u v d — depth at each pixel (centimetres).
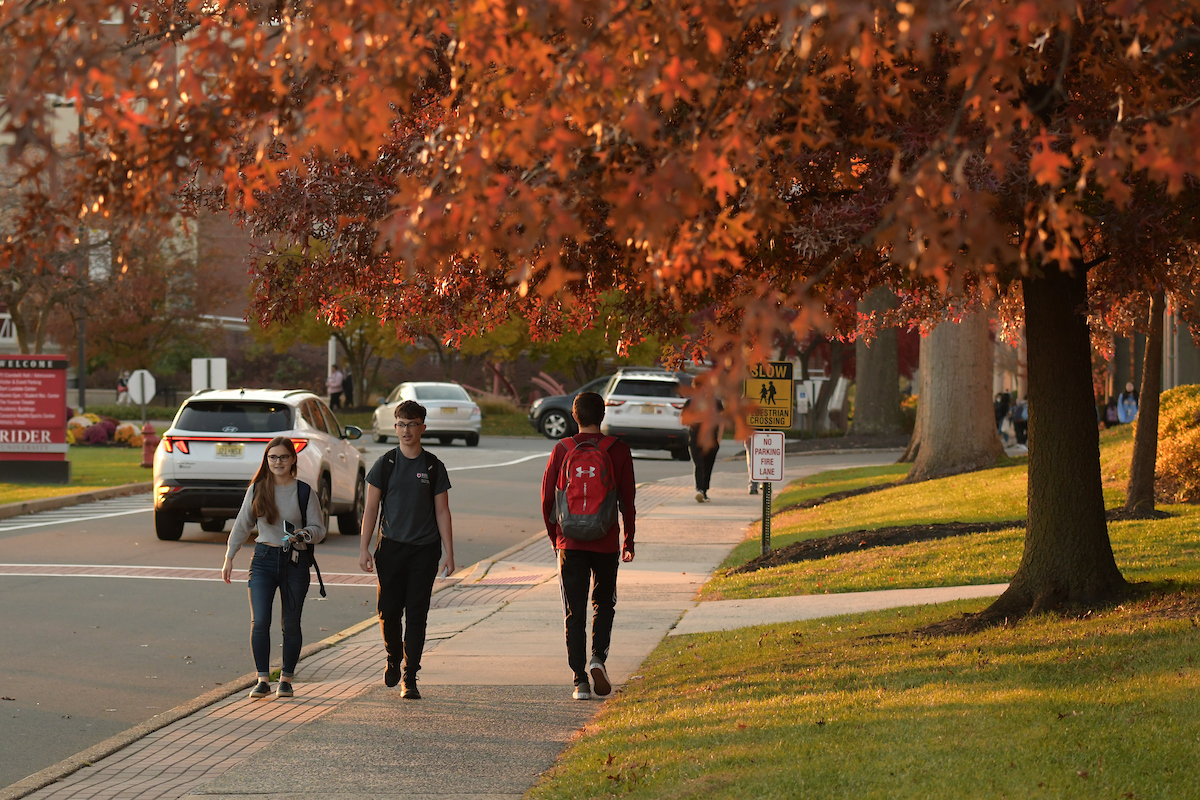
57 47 1123
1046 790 1441
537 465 9044
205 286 15950
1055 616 2536
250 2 1484
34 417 7119
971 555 3784
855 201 1792
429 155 1306
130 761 1938
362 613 3509
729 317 1903
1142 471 4244
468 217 1012
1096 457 2634
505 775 1784
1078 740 1625
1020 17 925
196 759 1938
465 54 1112
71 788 1794
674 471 8831
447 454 10056
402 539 2380
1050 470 2636
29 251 1282
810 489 7144
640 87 1036
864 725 1792
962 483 6044
